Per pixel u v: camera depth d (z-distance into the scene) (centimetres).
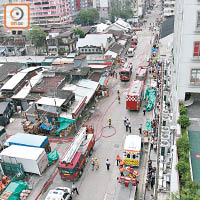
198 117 2216
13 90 4119
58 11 10631
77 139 2800
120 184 2202
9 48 7850
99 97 4497
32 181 2642
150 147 2920
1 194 2333
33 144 2850
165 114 3033
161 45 5866
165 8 11069
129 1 12775
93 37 7056
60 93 3656
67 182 2602
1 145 3173
